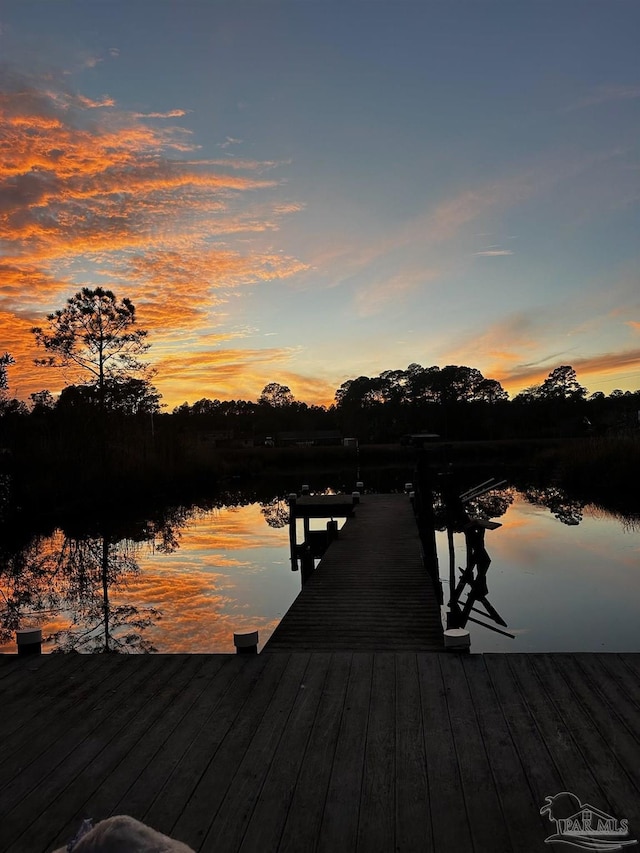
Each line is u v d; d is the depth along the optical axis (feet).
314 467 155.22
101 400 81.10
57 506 63.93
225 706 11.27
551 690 11.44
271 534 53.98
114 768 9.19
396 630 20.16
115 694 12.01
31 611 29.86
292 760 9.25
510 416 233.55
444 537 47.19
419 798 8.17
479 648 22.06
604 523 50.47
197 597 31.96
